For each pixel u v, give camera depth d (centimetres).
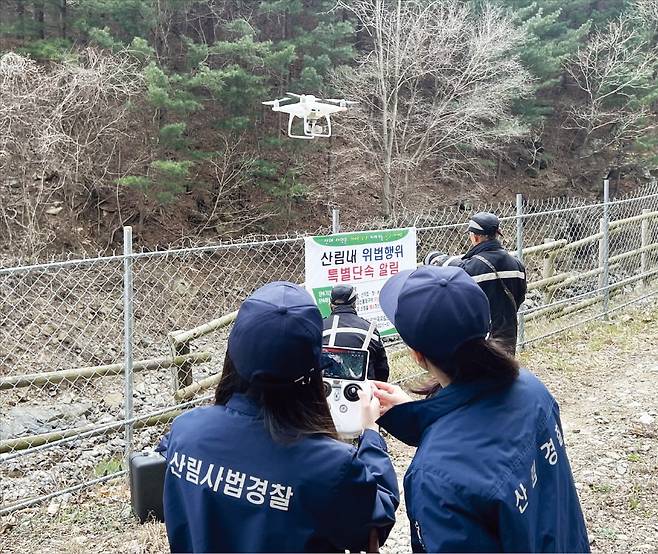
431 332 165
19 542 399
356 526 153
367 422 191
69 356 1116
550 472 164
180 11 2141
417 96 2300
